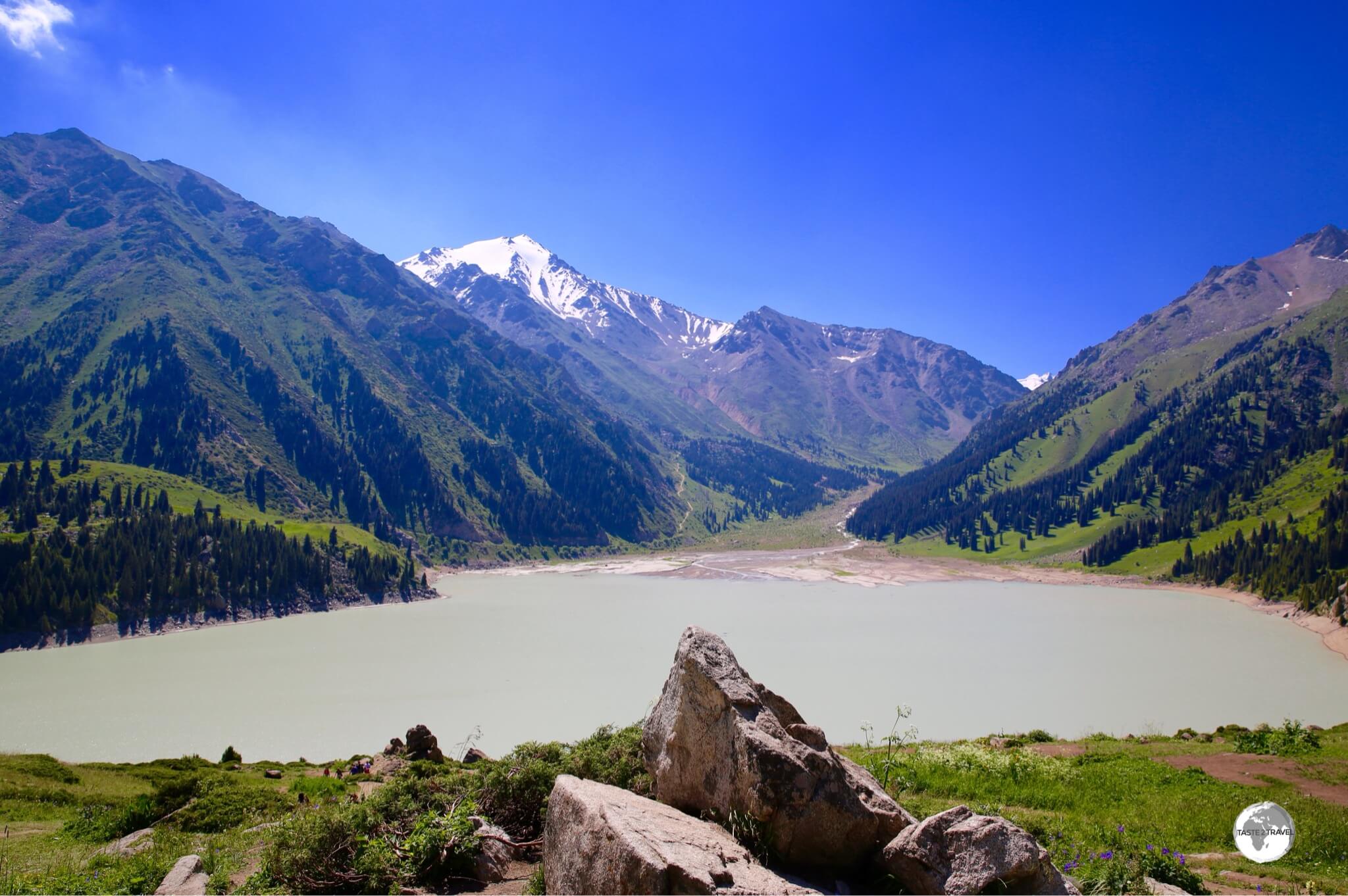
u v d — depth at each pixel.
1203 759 30.22
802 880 10.52
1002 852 9.89
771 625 137.12
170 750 67.44
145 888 16.00
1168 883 13.99
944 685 88.38
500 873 13.60
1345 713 76.44
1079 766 27.92
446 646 118.62
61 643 125.88
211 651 118.38
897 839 10.49
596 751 17.00
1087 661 103.38
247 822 25.12
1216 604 171.88
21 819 34.03
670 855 8.92
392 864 13.55
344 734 71.44
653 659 106.12
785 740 11.54
